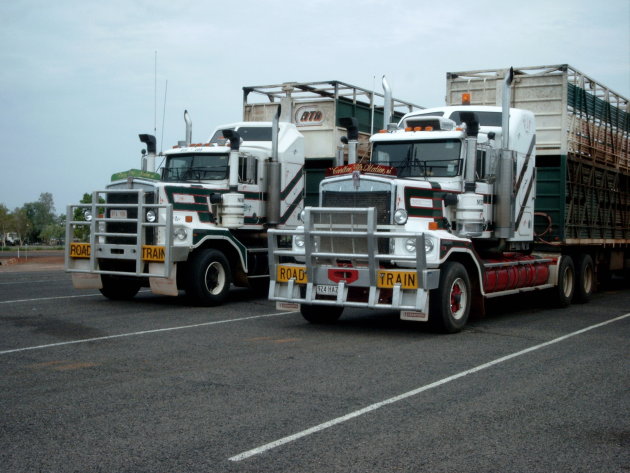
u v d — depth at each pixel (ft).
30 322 36.27
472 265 36.22
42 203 569.64
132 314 39.75
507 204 39.65
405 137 38.91
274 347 29.94
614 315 42.73
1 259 120.06
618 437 18.07
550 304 47.09
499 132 41.16
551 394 22.38
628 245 60.03
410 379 24.16
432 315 33.63
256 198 47.80
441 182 37.65
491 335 34.12
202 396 21.57
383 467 15.72
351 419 19.31
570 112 47.52
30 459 16.05
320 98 55.26
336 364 26.50
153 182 42.65
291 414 19.74
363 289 33.91
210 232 43.45
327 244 34.22
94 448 16.79
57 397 21.30
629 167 59.77
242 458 16.19
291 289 34.86
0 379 23.56
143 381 23.41
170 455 16.34
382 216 33.55
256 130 51.39
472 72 52.19
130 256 42.32
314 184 54.80
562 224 46.14
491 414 19.99
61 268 86.89
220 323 36.83
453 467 15.79
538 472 15.60
